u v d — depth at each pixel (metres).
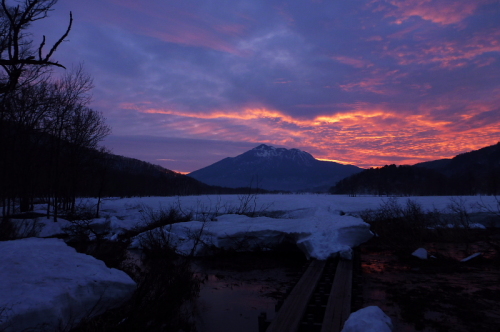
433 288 7.29
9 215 15.64
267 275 9.23
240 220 14.48
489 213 15.51
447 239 12.73
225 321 5.93
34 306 4.09
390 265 9.66
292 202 21.48
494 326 5.20
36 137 16.86
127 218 19.70
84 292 4.94
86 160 21.48
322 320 5.36
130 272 8.19
